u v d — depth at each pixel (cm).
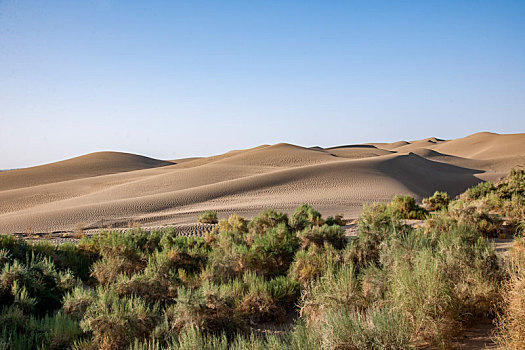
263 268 1048
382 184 5719
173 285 865
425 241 812
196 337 518
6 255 1021
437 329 443
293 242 1148
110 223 3141
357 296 612
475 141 19888
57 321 646
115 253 1145
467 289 533
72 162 14500
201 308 640
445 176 8869
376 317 434
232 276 970
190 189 5369
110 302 699
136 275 870
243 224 1994
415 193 5378
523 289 437
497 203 1809
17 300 748
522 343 390
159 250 1323
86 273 1121
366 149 18850
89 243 1330
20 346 564
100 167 14000
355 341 406
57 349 602
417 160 10019
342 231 1228
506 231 1298
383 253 793
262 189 5384
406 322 451
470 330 481
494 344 428
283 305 778
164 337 621
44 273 916
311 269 896
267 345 478
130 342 591
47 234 2458
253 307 754
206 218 2808
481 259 603
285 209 3694
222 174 7494
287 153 12038
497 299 503
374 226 1017
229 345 594
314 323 511
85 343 609
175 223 2964
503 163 12075
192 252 1157
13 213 4378
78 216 3550
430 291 486
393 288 558
